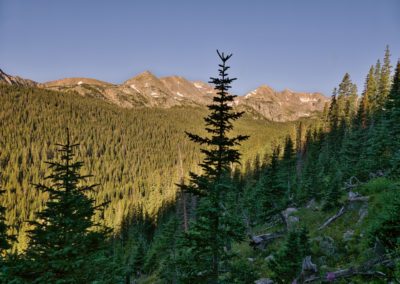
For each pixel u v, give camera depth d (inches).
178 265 498.3
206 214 445.1
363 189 874.1
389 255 468.8
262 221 1269.7
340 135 2623.0
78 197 475.8
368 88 2920.8
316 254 716.7
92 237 467.8
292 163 2148.1
